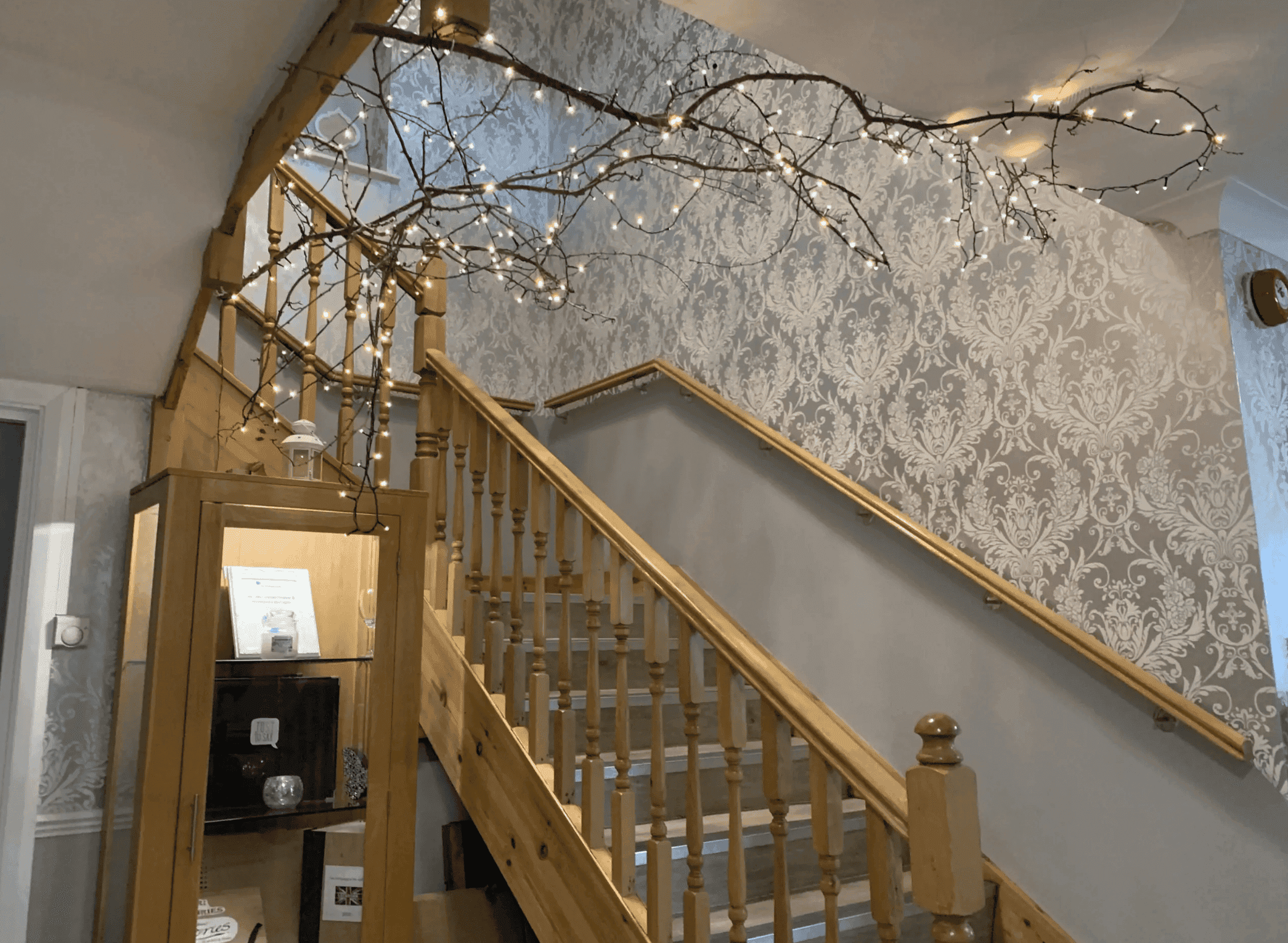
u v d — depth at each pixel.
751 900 2.23
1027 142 2.03
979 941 2.42
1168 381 2.28
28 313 1.93
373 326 2.06
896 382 2.95
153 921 1.91
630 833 1.98
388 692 2.27
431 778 3.16
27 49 1.18
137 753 2.03
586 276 4.46
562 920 2.08
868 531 2.99
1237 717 2.08
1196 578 2.18
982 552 2.65
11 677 2.27
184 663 2.00
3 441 2.48
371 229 1.78
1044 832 2.42
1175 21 1.56
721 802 2.49
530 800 2.22
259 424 2.68
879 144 3.08
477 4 1.20
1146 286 2.35
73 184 1.47
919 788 1.40
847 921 2.15
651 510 3.89
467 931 2.78
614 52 4.44
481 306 4.47
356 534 2.29
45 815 2.25
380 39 1.16
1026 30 1.61
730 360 3.59
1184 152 2.03
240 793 2.06
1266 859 2.02
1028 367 2.59
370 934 2.14
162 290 1.85
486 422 2.53
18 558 2.33
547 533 2.33
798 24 1.62
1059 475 2.49
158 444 2.48
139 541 2.24
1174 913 2.15
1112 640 2.33
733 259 3.63
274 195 2.76
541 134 4.79
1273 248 2.38
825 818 1.62
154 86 1.27
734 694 1.83
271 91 1.28
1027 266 2.62
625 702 2.03
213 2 1.09
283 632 2.16
